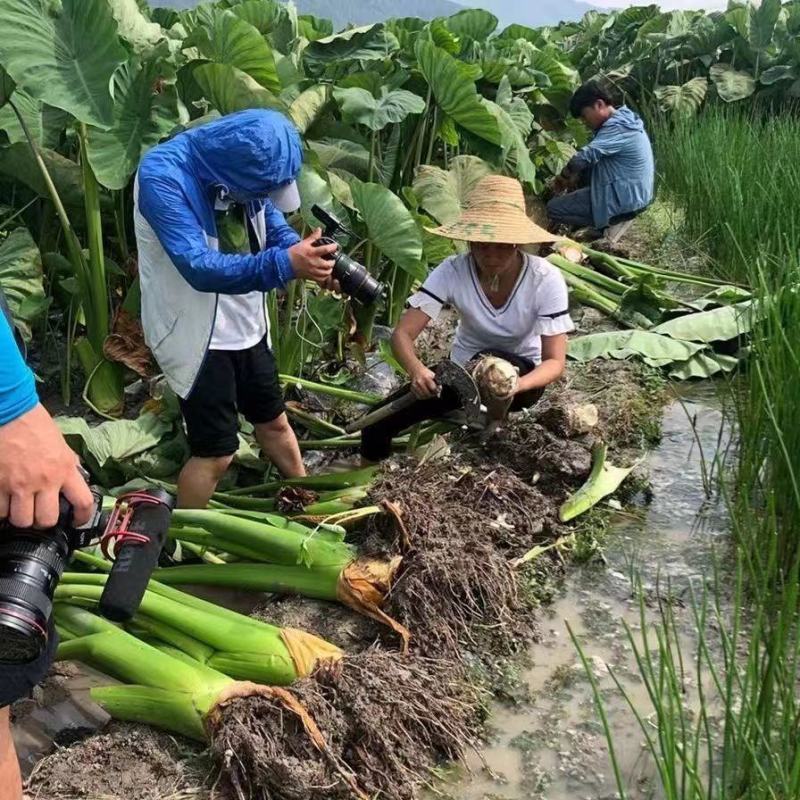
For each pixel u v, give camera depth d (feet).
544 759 7.33
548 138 26.76
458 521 9.50
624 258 22.16
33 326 13.80
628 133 22.24
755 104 34.65
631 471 11.69
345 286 9.78
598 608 9.18
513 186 11.00
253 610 9.06
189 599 8.34
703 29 36.37
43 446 4.71
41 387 14.55
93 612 8.34
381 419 11.55
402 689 7.47
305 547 8.73
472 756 7.39
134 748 7.13
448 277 11.60
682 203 25.05
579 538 10.20
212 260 8.74
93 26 10.81
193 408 9.66
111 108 10.87
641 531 10.49
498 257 10.85
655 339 15.05
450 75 16.99
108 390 13.23
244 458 11.71
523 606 9.03
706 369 14.71
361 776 7.00
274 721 7.00
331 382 14.51
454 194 16.78
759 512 9.99
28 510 4.70
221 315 9.49
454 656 8.32
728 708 6.07
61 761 7.00
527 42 29.30
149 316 9.48
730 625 8.68
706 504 10.94
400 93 16.65
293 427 13.23
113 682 8.24
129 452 10.90
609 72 37.01
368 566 8.59
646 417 13.15
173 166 8.82
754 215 17.85
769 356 9.93
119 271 13.60
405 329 11.53
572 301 18.34
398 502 9.08
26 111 12.79
